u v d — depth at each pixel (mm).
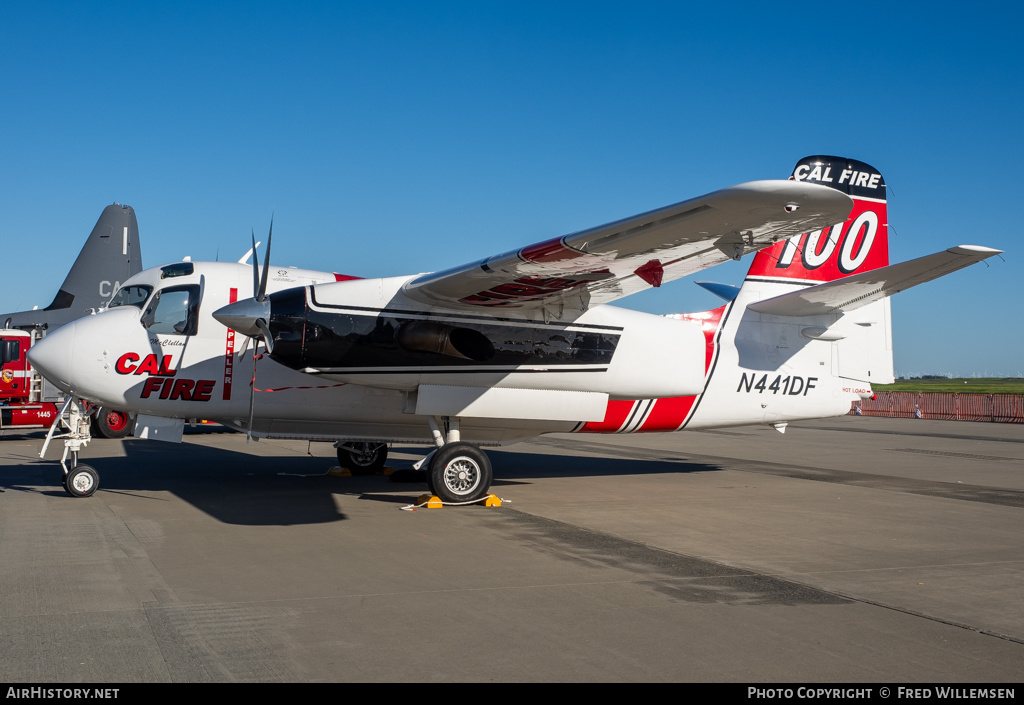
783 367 12047
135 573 6102
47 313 21156
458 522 8562
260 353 10492
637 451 18453
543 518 8883
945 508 9875
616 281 9094
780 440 22406
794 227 6980
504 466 14727
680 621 5020
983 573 6414
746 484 12141
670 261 8250
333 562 6562
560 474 13391
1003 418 32750
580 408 10609
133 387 10133
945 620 5109
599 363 10523
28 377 19078
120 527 7984
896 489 11680
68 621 4875
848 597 5645
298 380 10570
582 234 7363
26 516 8570
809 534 8078
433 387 9859
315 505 9547
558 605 5359
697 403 11719
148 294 10430
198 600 5367
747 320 11891
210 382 10391
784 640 4676
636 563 6664
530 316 10258
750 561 6797
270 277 10969
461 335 9867
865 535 8047
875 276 9742
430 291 9359
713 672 4156
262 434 10719
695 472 13828
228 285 10648
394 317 9648
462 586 5832
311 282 11273
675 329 11133
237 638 4602
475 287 9133
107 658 4254
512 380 10156
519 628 4848
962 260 8602
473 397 10047
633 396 10898
